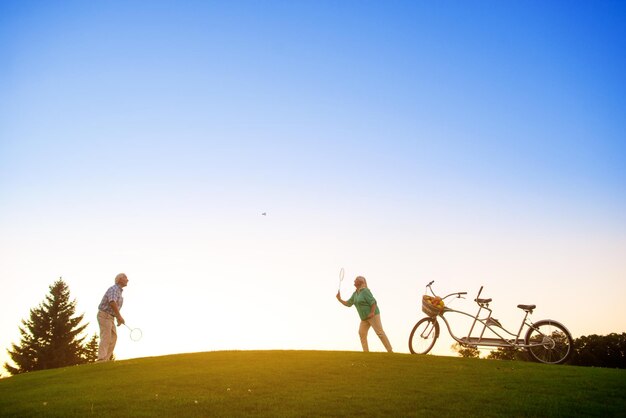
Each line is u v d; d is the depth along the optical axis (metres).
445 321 17.16
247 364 16.06
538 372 14.45
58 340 68.44
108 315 18.20
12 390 14.42
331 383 13.56
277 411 11.27
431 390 12.72
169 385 13.64
